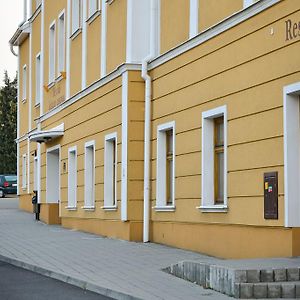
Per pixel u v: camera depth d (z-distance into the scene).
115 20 20.20
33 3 32.69
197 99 15.45
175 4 16.98
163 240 17.41
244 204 13.21
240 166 13.41
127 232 18.69
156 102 17.91
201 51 15.25
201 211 15.11
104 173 20.95
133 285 11.51
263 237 12.52
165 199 17.67
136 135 18.64
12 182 52.75
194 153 15.57
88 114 22.70
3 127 74.62
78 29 23.97
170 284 11.48
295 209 11.75
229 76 13.98
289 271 10.02
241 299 9.74
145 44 18.78
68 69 25.33
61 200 26.05
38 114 31.70
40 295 11.27
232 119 13.79
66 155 25.48
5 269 14.80
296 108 11.91
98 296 11.11
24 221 29.09
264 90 12.61
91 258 15.50
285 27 11.95
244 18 13.30
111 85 20.25
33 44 32.81
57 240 20.14
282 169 11.94
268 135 12.42
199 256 14.73
